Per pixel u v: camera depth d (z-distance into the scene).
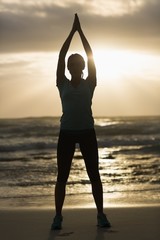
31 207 7.58
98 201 4.64
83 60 4.63
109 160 19.72
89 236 4.20
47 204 8.19
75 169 15.41
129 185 11.34
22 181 12.10
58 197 4.64
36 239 4.16
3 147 27.08
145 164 17.38
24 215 5.68
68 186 11.01
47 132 43.09
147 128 46.25
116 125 50.72
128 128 46.56
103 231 4.43
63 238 4.14
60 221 4.62
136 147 27.67
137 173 14.23
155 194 9.53
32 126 49.75
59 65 4.66
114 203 8.09
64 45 4.69
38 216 5.59
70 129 4.51
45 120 73.50
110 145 30.44
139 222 4.93
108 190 10.30
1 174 13.85
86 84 4.62
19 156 21.91
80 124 4.51
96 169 4.58
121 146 29.52
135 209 6.07
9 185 11.34
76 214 5.63
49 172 14.38
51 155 22.39
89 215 5.53
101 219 4.64
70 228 4.62
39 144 28.20
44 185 11.33
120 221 5.01
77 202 8.33
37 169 15.34
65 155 4.58
